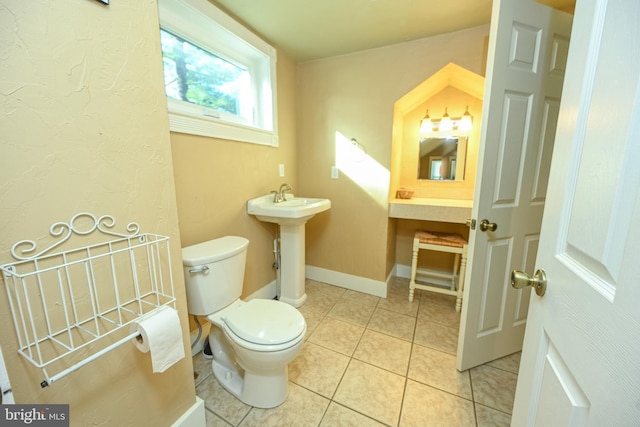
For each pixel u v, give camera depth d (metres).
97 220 0.75
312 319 1.99
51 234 0.66
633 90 0.36
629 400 0.33
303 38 1.93
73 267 0.71
